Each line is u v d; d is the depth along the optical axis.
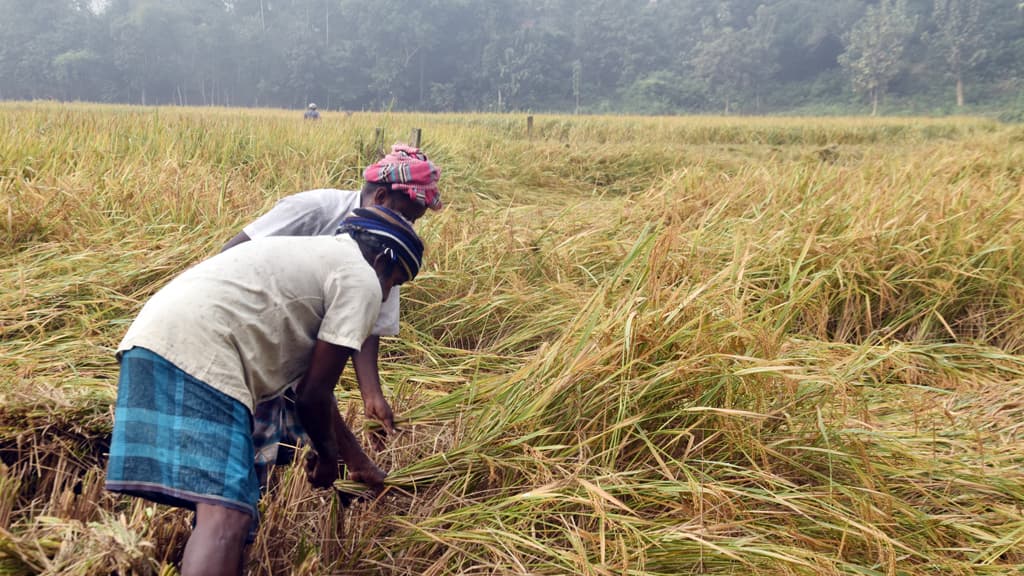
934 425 3.25
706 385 2.99
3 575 1.96
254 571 2.39
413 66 107.00
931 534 2.67
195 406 1.89
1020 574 2.51
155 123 9.81
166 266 4.66
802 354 3.78
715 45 98.38
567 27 115.88
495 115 29.25
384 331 2.66
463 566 2.52
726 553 2.28
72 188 5.76
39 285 4.32
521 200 9.91
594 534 2.42
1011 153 12.14
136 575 2.02
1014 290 5.08
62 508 2.32
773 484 2.76
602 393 3.00
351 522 2.66
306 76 103.56
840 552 2.45
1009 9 93.19
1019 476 3.04
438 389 3.78
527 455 2.82
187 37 103.44
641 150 13.17
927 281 5.03
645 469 2.81
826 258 5.19
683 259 4.14
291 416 2.58
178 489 1.84
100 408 2.80
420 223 5.51
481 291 4.89
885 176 7.78
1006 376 4.32
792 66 104.00
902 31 88.62
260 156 9.00
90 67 101.00
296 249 2.12
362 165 9.17
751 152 17.62
